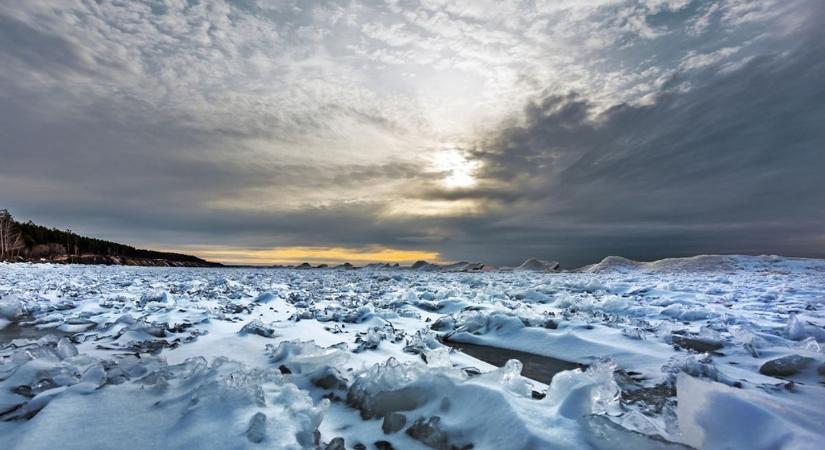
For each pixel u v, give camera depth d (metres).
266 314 9.75
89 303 10.50
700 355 5.14
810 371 4.57
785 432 2.61
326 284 21.48
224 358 4.19
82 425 2.81
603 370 3.42
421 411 3.17
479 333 7.92
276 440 2.54
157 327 6.79
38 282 16.86
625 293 15.16
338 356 4.51
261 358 5.15
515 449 2.51
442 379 3.36
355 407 3.47
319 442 2.84
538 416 2.82
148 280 20.47
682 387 3.29
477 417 2.89
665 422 3.15
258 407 2.98
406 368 3.60
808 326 6.58
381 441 2.96
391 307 11.58
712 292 14.50
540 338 7.10
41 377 3.78
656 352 5.86
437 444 2.79
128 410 3.09
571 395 3.03
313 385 4.03
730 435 2.75
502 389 3.14
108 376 3.76
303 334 6.95
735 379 4.48
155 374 3.80
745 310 10.09
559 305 11.91
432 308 11.76
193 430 2.67
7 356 4.88
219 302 11.55
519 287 17.86
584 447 2.48
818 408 3.56
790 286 16.38
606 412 3.22
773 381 4.52
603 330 7.09
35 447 2.50
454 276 33.44
